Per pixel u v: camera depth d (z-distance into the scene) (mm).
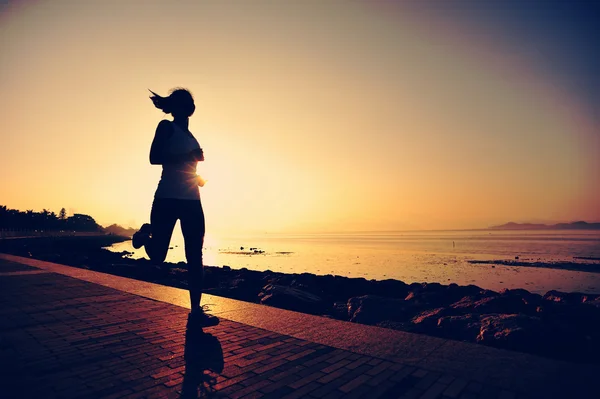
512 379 2375
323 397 2127
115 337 3375
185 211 3535
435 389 2225
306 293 7613
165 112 3783
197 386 2289
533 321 3791
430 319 4699
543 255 50406
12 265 10195
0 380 2379
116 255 34531
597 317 4297
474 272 28375
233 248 84312
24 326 3752
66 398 2107
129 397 2131
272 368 2602
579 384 2293
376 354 2898
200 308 3740
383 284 12539
